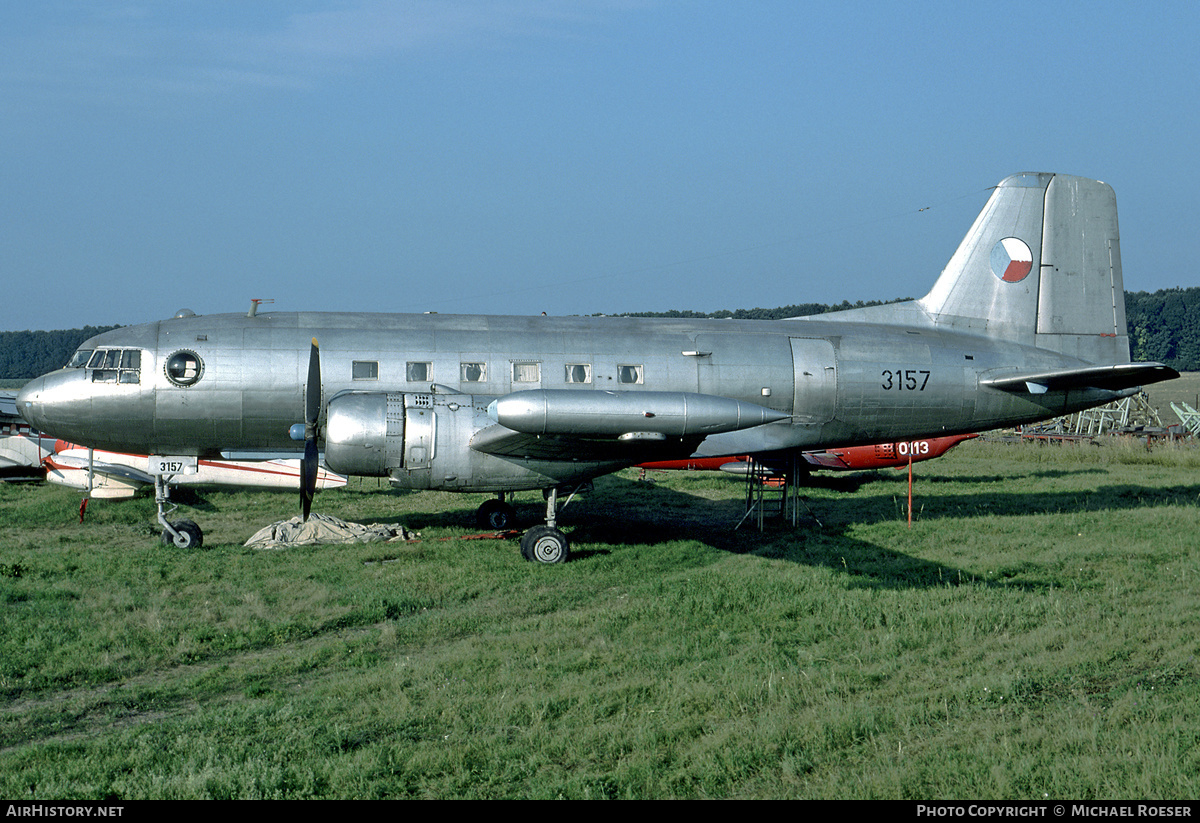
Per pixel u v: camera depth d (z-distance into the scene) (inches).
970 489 978.1
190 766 283.4
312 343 609.0
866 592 509.4
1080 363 764.6
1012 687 346.0
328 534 677.3
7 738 322.3
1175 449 1298.0
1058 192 773.3
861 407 715.4
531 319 716.0
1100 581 526.6
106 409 646.5
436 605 508.1
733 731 314.2
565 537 654.5
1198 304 4886.8
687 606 485.7
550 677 374.6
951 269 771.4
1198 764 277.4
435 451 600.1
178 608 489.1
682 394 565.3
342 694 356.8
